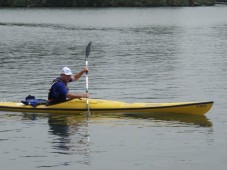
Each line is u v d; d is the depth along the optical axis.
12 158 11.28
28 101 16.22
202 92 20.03
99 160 11.12
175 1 147.12
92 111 15.77
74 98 15.85
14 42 46.09
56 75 25.19
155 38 50.56
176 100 18.38
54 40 48.44
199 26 71.50
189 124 14.36
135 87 21.23
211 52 36.53
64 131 13.63
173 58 32.84
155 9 128.25
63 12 111.56
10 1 134.38
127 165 10.80
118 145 12.27
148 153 11.61
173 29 65.06
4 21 83.44
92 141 12.60
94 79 23.55
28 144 12.38
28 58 33.09
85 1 134.25
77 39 49.66
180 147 12.09
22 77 24.42
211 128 13.91
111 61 31.28
